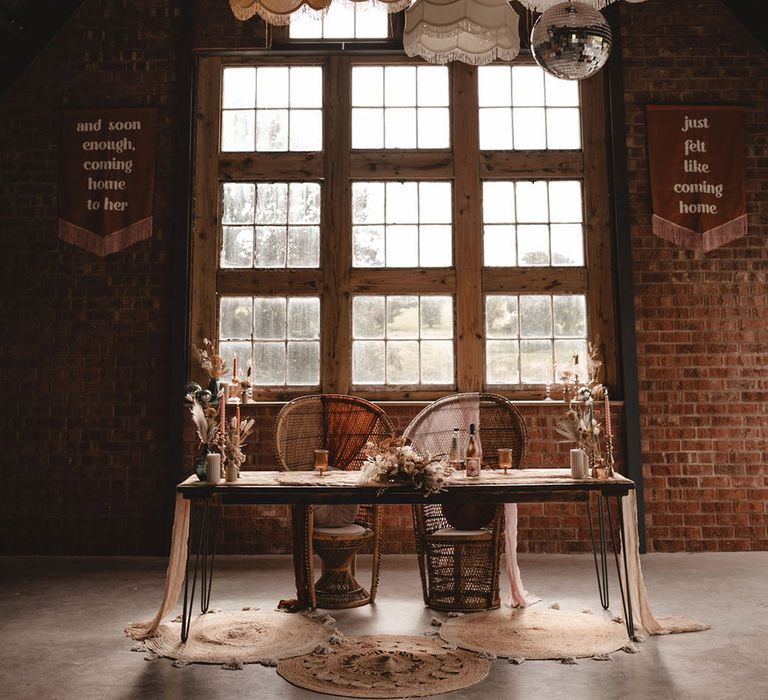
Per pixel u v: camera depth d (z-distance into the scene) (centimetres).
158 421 628
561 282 645
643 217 646
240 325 645
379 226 654
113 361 634
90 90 659
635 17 663
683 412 629
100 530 619
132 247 645
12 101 658
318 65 668
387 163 655
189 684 317
